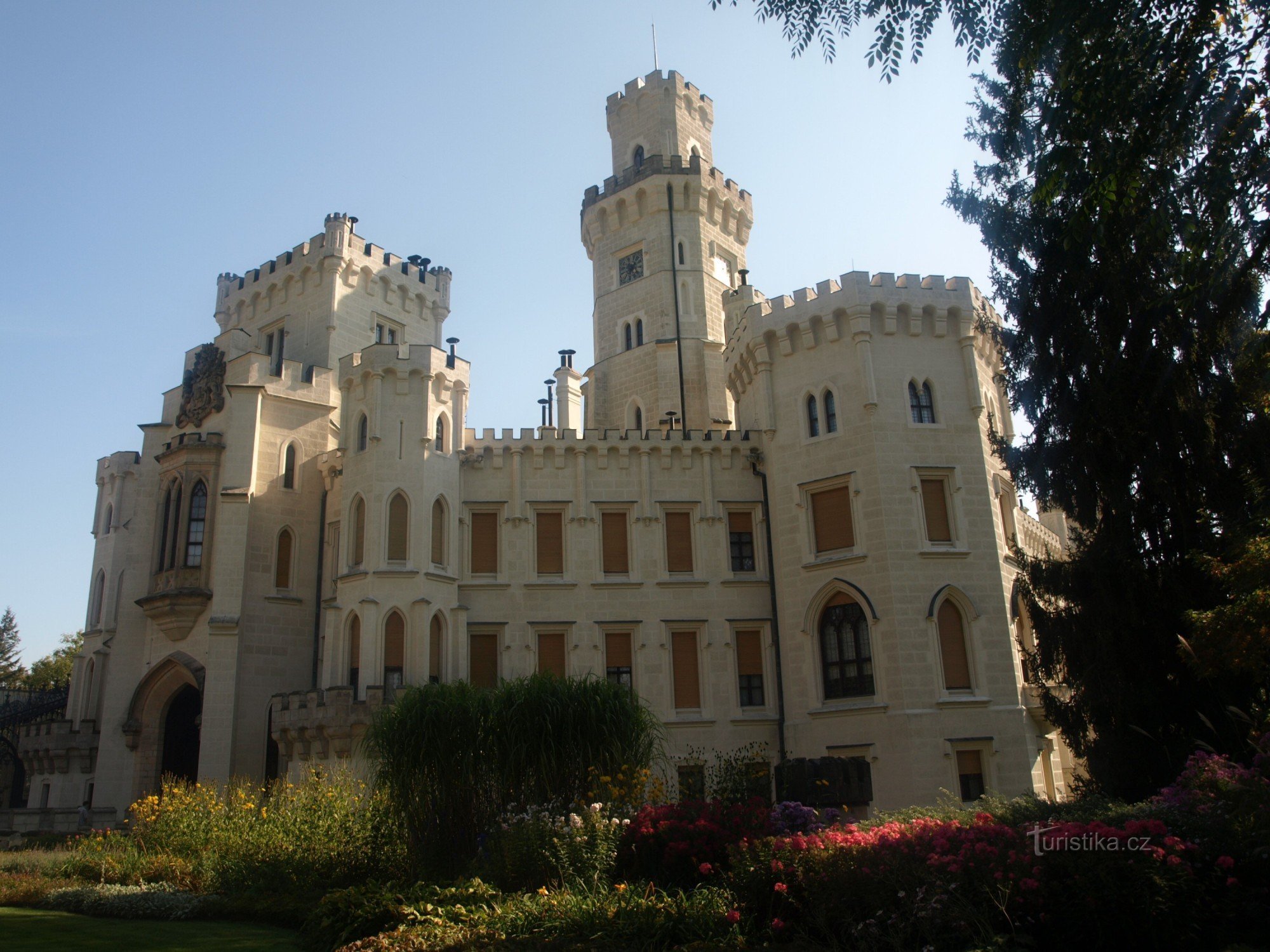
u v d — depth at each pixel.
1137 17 15.44
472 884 16.67
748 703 38.31
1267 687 21.06
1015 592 37.59
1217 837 13.19
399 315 50.34
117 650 40.88
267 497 40.88
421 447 38.19
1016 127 18.09
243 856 22.03
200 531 40.53
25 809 38.88
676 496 40.44
